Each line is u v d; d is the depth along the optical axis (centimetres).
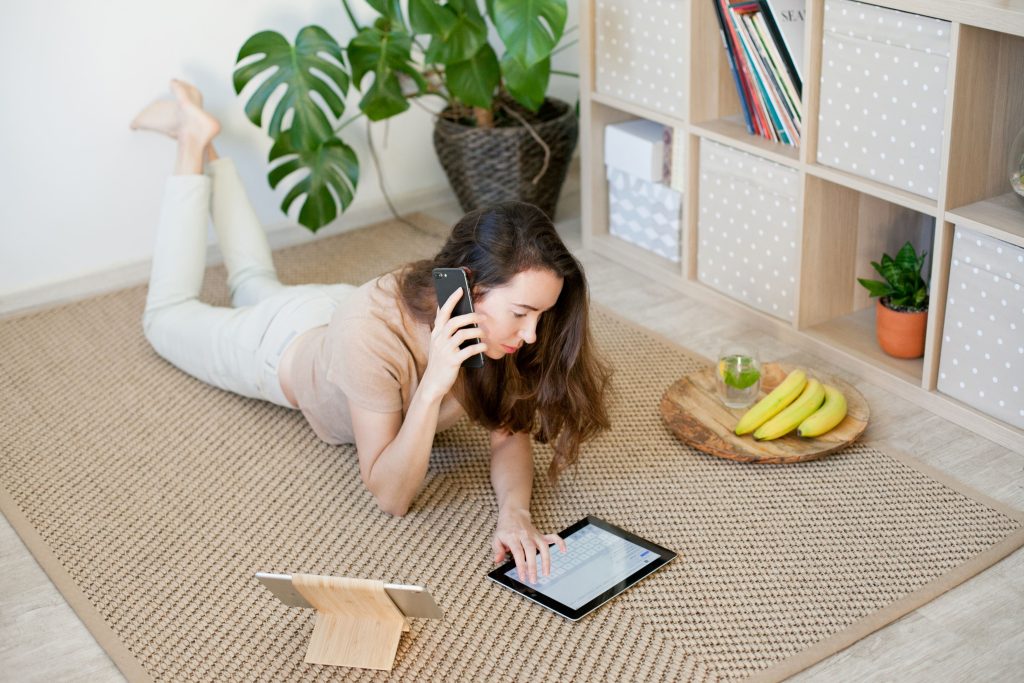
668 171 258
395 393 172
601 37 257
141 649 161
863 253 232
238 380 213
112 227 276
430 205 315
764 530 179
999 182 196
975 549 172
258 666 157
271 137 269
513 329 158
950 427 203
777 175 223
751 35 221
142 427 215
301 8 279
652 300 257
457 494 191
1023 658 152
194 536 185
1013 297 186
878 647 155
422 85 271
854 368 221
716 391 211
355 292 178
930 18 184
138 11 259
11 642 165
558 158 283
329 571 175
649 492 189
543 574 169
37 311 262
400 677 154
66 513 192
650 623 161
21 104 255
